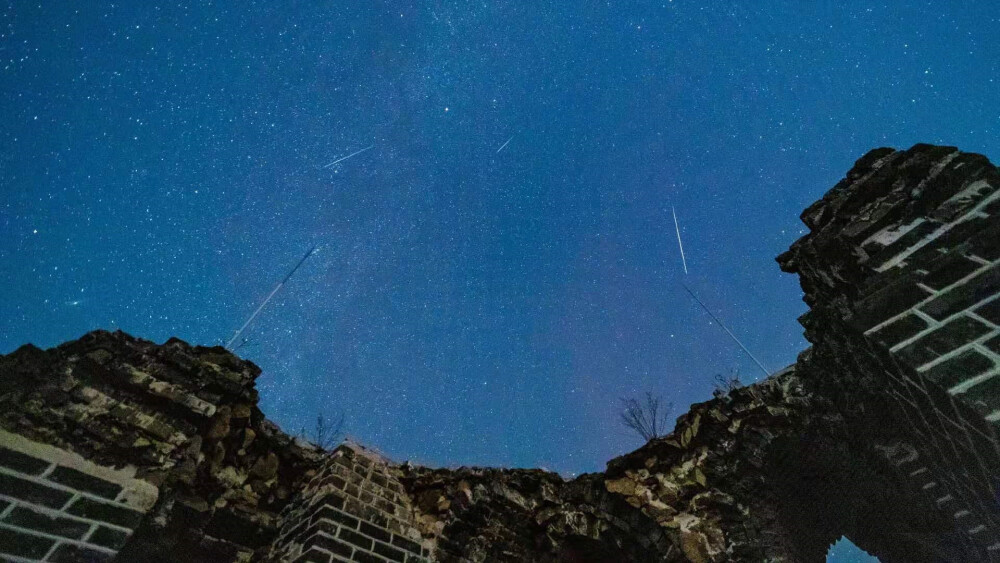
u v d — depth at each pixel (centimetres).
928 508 601
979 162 352
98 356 498
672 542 706
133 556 439
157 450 475
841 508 791
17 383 430
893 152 423
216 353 604
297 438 695
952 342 318
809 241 459
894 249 371
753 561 681
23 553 350
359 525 556
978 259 322
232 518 554
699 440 801
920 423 413
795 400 733
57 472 400
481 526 681
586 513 743
